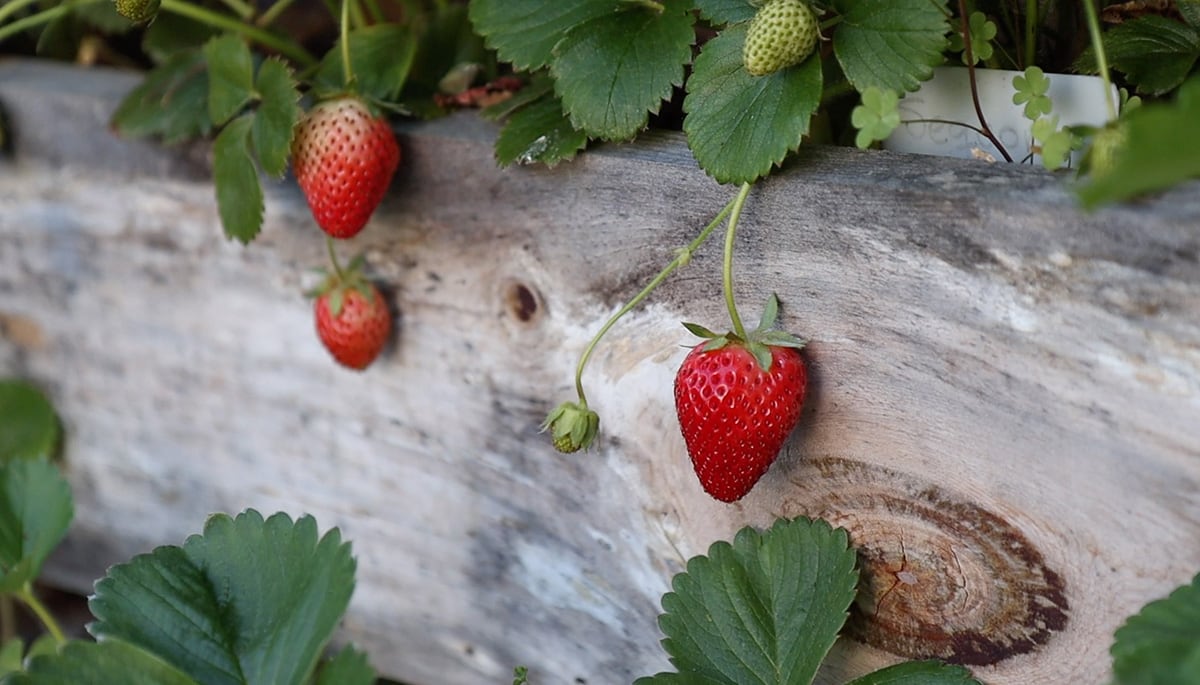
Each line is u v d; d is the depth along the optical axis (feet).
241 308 1.83
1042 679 1.45
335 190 1.60
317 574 1.53
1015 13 1.60
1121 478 1.36
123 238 1.86
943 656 1.49
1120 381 1.34
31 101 1.84
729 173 1.43
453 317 1.69
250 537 1.57
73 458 2.04
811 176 1.42
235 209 1.68
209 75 1.74
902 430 1.44
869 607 1.52
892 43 1.43
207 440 1.93
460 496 1.78
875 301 1.42
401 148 1.64
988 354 1.38
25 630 2.26
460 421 1.73
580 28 1.53
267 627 1.53
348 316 1.69
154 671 1.49
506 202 1.60
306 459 1.87
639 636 1.70
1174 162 1.10
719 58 1.46
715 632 1.48
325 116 1.60
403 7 1.99
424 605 1.87
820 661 1.45
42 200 1.89
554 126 1.56
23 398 2.00
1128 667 1.28
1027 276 1.35
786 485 1.52
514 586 1.79
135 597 1.54
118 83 1.86
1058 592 1.42
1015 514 1.41
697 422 1.44
